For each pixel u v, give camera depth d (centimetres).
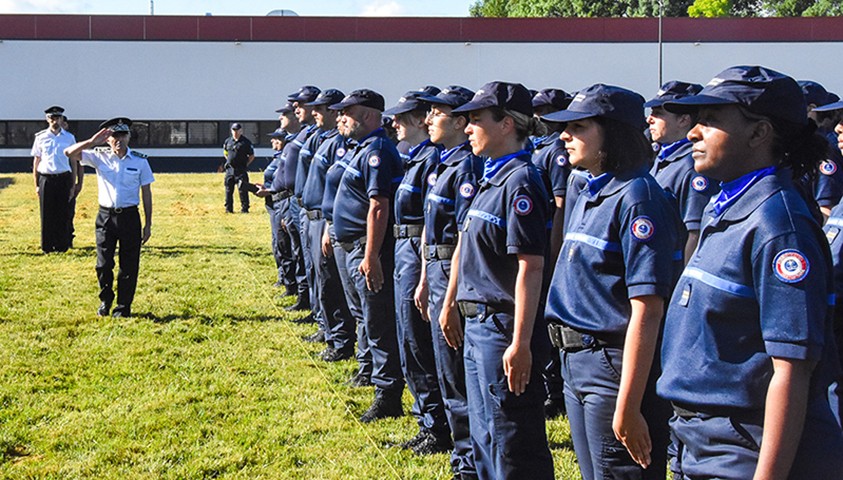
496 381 365
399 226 501
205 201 2208
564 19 3638
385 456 506
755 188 238
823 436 237
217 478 482
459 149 433
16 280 1070
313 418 574
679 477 408
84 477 482
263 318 866
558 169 566
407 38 3612
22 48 3462
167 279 1084
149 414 581
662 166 466
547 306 321
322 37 3588
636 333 285
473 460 423
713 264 242
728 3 6312
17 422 564
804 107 240
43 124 3488
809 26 3631
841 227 363
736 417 239
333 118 706
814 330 221
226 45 3553
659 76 3628
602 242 302
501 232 361
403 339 505
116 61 3506
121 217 845
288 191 879
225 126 3575
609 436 306
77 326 826
